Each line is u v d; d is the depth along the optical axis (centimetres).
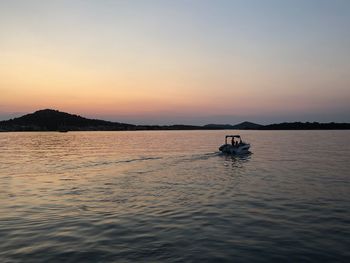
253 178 2850
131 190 2295
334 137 14000
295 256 1106
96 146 8062
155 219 1548
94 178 2856
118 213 1659
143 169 3450
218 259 1081
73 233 1339
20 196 2106
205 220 1534
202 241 1248
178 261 1066
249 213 1661
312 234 1330
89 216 1603
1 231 1367
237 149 5053
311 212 1680
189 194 2153
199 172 3225
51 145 8594
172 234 1327
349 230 1380
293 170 3394
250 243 1227
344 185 2489
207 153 5562
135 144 9000
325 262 1059
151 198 2027
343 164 3944
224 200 1969
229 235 1317
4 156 5234
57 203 1897
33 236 1302
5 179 2838
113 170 3388
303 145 8156
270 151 6131
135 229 1393
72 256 1103
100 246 1194
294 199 1991
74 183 2605
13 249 1165
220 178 2841
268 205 1836
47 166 3806
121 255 1112
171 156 4981
